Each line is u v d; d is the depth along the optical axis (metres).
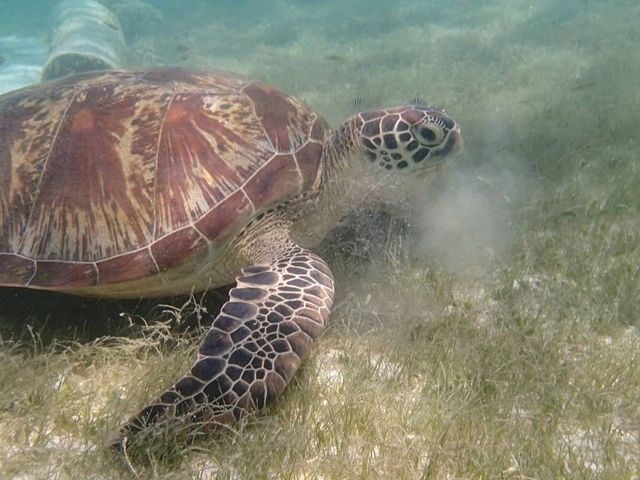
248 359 0.47
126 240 0.60
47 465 0.43
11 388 0.51
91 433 0.47
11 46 3.77
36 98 0.71
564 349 0.59
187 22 4.45
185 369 0.54
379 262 0.75
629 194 0.96
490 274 0.75
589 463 0.45
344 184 0.76
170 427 0.43
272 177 0.66
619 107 1.45
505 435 0.47
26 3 6.21
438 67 2.17
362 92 1.86
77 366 0.57
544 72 1.92
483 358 0.56
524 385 0.53
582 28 2.60
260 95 0.75
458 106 1.61
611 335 0.62
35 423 0.48
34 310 0.67
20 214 0.62
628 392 0.53
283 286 0.57
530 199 0.96
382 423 0.48
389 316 0.65
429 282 0.72
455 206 0.92
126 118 0.66
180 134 0.65
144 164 0.63
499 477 0.42
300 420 0.49
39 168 0.64
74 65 2.18
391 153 0.74
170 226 0.60
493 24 3.06
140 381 0.53
